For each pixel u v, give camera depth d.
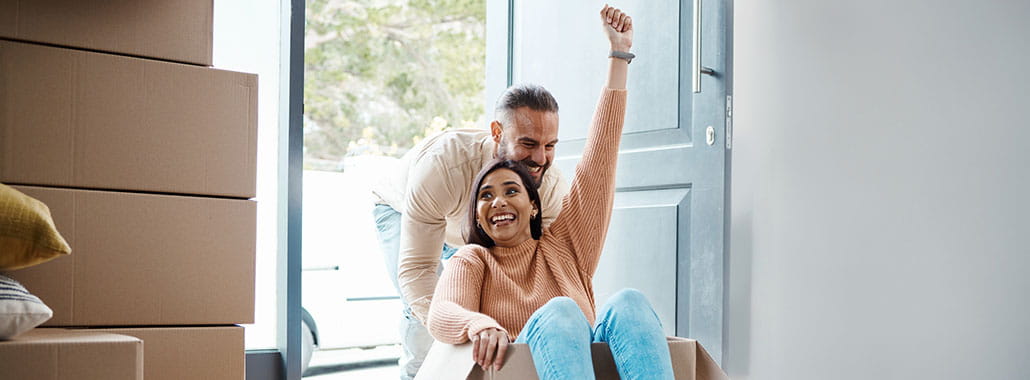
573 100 2.88
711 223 2.51
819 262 2.76
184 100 1.80
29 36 1.67
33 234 1.40
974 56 2.57
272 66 2.80
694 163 2.57
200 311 1.79
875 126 2.69
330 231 3.48
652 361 1.58
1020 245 2.50
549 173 2.35
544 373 1.55
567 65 2.91
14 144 1.65
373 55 8.92
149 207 1.75
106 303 1.71
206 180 1.82
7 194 1.41
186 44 1.82
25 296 1.39
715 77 2.53
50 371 1.33
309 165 8.76
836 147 2.75
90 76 1.72
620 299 1.68
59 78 1.69
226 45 2.73
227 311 1.82
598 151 2.13
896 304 2.65
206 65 1.84
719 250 2.49
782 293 2.82
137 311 1.73
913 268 2.63
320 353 3.89
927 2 2.63
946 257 2.59
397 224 2.68
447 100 9.10
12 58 1.65
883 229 2.67
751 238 2.90
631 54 2.19
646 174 2.71
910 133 2.65
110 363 1.37
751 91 2.92
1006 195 2.52
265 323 2.79
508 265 2.01
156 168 1.77
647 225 2.68
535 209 2.06
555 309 1.60
